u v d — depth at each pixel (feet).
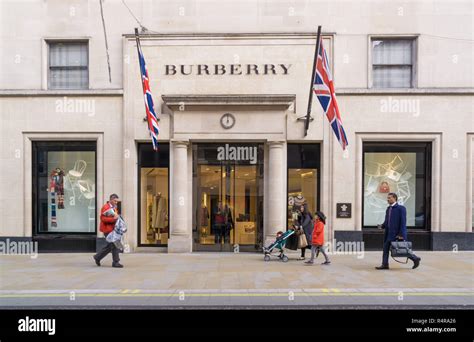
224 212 41.98
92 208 42.37
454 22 40.93
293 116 40.50
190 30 41.34
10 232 41.50
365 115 40.75
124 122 40.98
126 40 41.16
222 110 40.24
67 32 41.65
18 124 41.57
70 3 41.63
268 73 40.91
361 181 40.91
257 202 41.88
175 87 41.24
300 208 39.45
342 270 30.68
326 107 34.96
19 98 41.52
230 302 21.93
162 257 37.45
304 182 41.81
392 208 31.27
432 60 40.96
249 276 28.37
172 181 40.60
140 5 41.50
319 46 35.40
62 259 36.83
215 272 29.89
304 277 28.04
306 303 21.68
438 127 40.60
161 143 42.01
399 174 41.86
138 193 41.86
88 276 28.55
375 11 40.98
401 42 41.78
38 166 42.52
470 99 40.65
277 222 39.60
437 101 40.63
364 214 41.88
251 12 41.24
